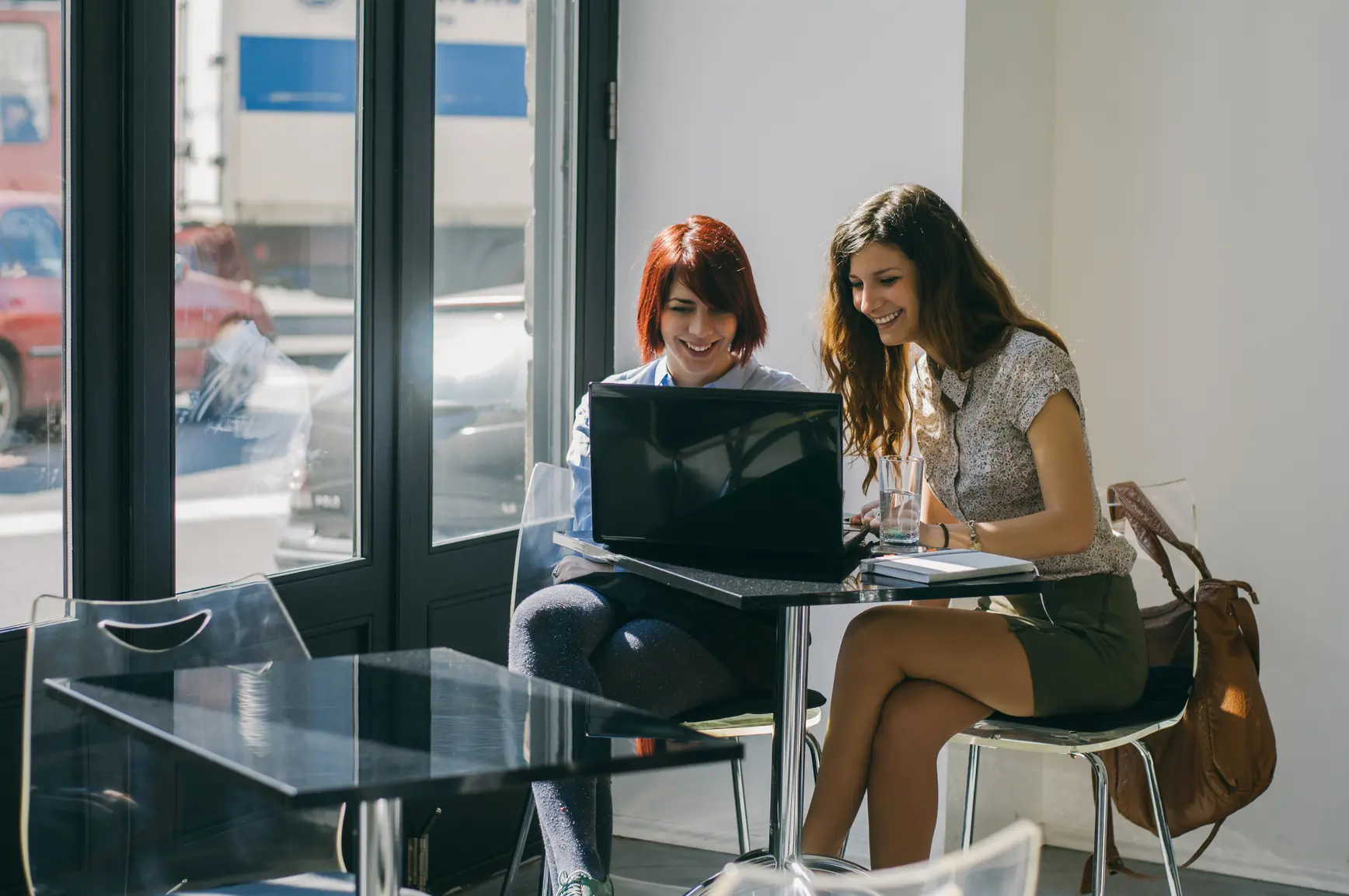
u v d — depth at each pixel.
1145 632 2.48
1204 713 2.50
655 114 3.46
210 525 2.52
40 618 1.81
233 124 2.52
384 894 1.36
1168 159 3.41
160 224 2.34
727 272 2.58
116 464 2.31
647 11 3.44
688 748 1.31
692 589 1.83
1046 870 3.37
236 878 1.89
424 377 2.96
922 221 2.30
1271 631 3.34
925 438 2.46
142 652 1.88
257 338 2.60
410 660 1.69
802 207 3.32
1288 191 3.28
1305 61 3.25
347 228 2.79
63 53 2.19
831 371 2.52
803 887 1.09
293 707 1.44
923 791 2.14
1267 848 3.34
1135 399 3.48
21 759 2.17
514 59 3.20
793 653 2.03
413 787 1.19
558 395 3.44
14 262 2.14
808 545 2.01
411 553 2.94
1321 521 3.28
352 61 2.77
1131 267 3.47
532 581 2.60
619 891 3.14
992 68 3.22
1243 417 3.35
